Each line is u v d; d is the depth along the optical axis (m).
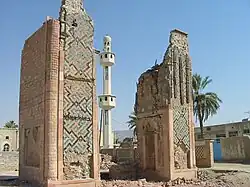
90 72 18.03
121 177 24.06
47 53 16.62
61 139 16.08
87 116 17.47
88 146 17.25
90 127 17.52
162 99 22.64
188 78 23.81
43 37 17.25
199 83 42.03
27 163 18.03
